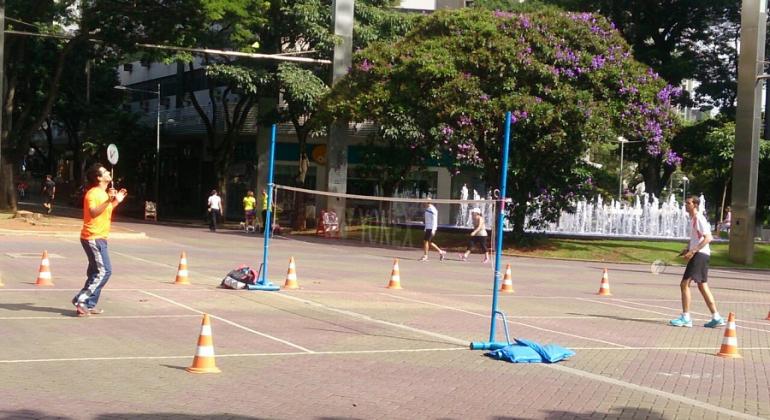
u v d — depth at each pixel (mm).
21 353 9258
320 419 7137
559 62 31703
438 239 36031
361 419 7199
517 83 31906
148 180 63500
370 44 36250
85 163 62062
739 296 20828
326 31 39281
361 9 41719
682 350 11805
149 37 35281
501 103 30922
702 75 48125
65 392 7652
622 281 23625
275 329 11656
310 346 10523
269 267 21109
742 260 33344
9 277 16031
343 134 38031
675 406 8305
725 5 43656
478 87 31422
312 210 45000
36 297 13500
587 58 31969
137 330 11031
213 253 25203
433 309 14703
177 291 15086
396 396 8102
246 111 46344
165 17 34312
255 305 13891
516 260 30516
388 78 33750
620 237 38656
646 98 32375
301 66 41375
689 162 50844
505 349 10352
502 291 18609
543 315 14750
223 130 51344
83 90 58719
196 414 7094
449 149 33562
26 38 35656
